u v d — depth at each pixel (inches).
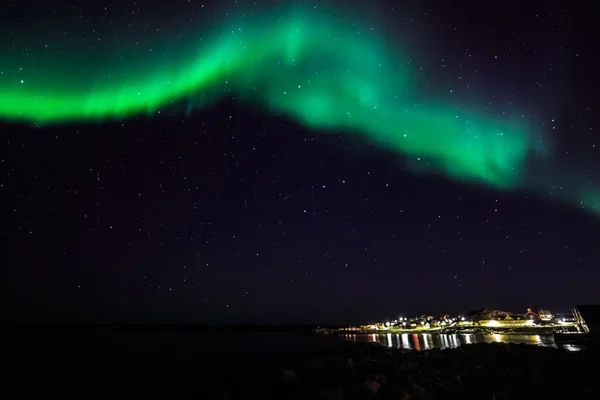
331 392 258.7
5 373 713.6
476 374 331.6
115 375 634.8
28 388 557.6
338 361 369.7
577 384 303.1
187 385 358.6
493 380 311.9
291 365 360.8
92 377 631.2
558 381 312.2
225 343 1461.6
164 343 1614.2
